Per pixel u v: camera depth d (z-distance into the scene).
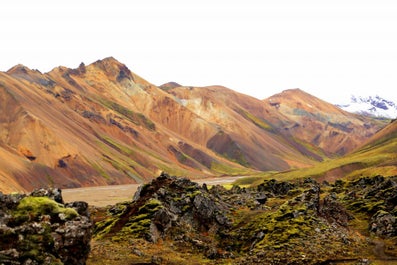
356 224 60.06
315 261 40.78
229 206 61.72
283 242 45.84
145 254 41.22
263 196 72.50
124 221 51.16
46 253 27.05
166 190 57.16
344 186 98.00
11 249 26.30
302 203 55.88
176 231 49.53
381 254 44.44
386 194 70.06
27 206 29.75
